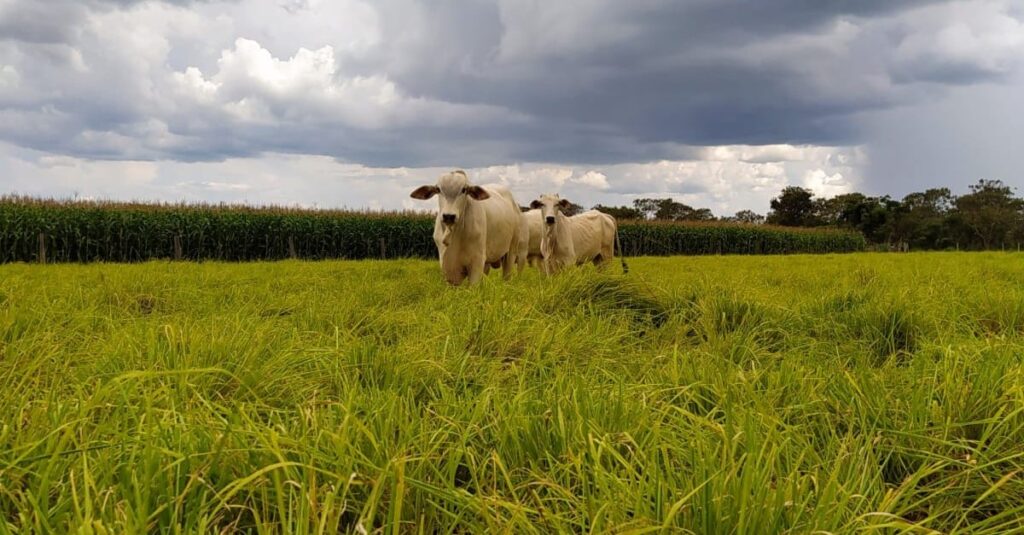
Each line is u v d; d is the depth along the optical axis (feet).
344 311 17.46
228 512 6.46
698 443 7.00
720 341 14.29
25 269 36.91
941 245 246.88
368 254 93.91
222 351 11.04
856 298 19.31
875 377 10.43
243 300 20.49
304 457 6.54
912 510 7.27
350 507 6.43
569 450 6.74
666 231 130.00
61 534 5.37
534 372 12.12
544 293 19.57
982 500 7.18
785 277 34.76
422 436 7.75
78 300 19.10
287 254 89.35
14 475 6.12
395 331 16.26
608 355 13.91
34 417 7.59
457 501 6.28
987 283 25.18
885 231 242.78
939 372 10.37
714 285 19.86
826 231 171.12
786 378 10.77
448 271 28.40
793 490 5.77
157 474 6.09
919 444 8.05
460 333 14.49
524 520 5.77
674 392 10.18
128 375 6.65
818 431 8.95
